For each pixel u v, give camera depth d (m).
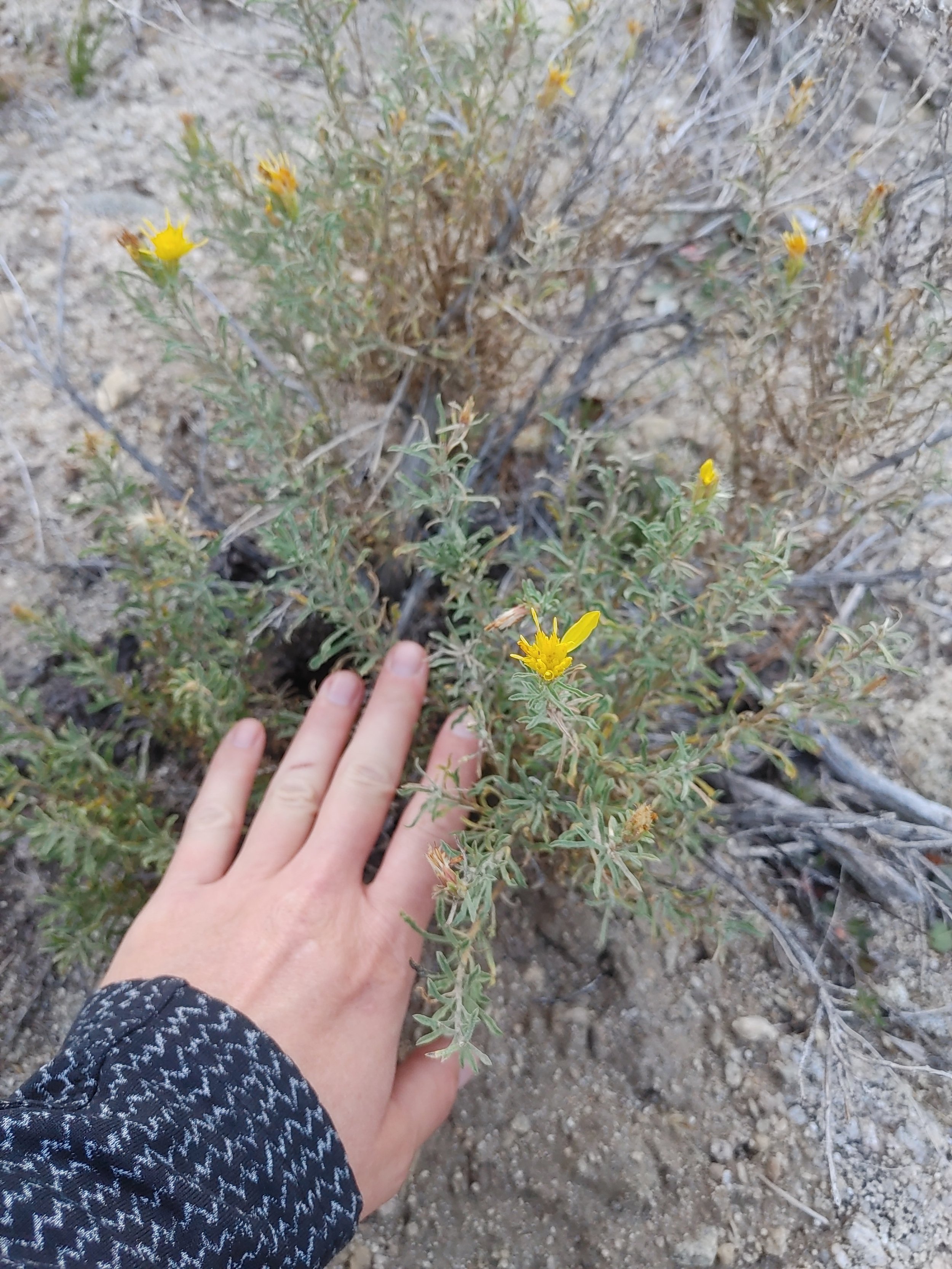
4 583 0.36
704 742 0.34
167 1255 0.17
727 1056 0.31
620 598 0.32
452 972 0.22
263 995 0.24
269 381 0.39
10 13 0.50
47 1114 0.17
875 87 0.44
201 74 0.48
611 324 0.38
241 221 0.33
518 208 0.37
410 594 0.36
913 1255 0.28
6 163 0.45
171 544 0.30
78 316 0.41
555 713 0.20
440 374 0.38
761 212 0.33
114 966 0.26
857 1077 0.30
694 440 0.39
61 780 0.30
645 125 0.44
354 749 0.30
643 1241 0.29
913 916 0.32
